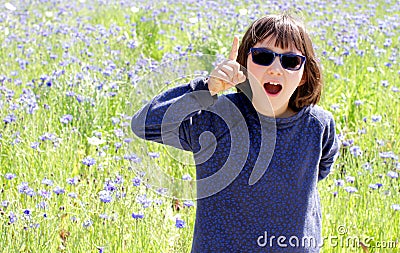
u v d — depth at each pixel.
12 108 5.14
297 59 2.65
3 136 4.89
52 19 9.12
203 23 8.69
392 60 6.86
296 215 2.75
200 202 2.75
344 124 5.81
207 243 2.74
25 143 4.80
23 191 3.88
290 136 2.71
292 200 2.73
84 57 7.09
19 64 6.67
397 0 10.64
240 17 8.66
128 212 3.91
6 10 9.06
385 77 6.77
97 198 4.11
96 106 5.60
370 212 4.15
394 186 4.36
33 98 5.25
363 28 8.34
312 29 7.98
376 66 6.97
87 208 3.99
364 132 5.27
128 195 4.13
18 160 4.61
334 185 4.36
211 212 2.73
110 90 5.99
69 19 9.31
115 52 6.94
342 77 6.74
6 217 3.77
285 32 2.64
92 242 3.66
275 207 2.71
